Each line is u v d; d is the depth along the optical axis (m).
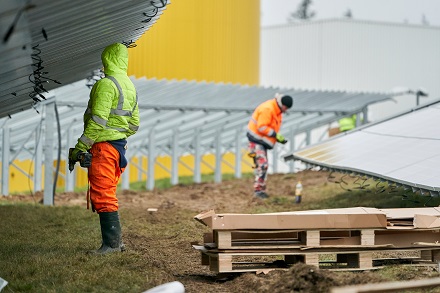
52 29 9.12
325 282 8.05
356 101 27.09
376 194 17.70
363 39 43.44
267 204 17.83
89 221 14.83
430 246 9.71
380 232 9.65
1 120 18.94
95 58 13.50
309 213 9.30
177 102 22.20
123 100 10.84
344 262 9.95
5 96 12.14
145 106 21.58
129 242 12.19
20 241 12.36
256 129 19.12
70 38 10.30
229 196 20.30
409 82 44.22
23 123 20.03
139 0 9.44
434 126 16.33
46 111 18.03
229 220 8.95
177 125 24.27
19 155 22.53
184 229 13.73
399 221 9.71
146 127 23.08
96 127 10.62
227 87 22.19
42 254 10.95
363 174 14.30
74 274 9.34
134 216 15.60
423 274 9.15
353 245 9.34
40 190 21.31
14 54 9.21
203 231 13.54
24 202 18.86
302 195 19.50
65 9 8.43
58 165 18.17
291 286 8.06
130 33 12.05
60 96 19.03
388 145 15.73
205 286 8.86
